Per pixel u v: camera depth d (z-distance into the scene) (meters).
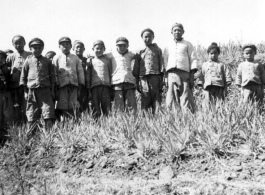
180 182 3.96
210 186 3.78
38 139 5.36
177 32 6.29
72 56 6.47
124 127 5.07
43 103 5.98
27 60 6.07
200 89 8.48
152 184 4.02
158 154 4.59
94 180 4.29
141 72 6.52
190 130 4.73
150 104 6.56
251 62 6.53
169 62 6.27
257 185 3.71
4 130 6.03
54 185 4.24
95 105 6.54
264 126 4.66
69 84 6.28
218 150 4.38
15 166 4.48
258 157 4.21
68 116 6.26
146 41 6.51
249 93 6.45
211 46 6.79
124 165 4.48
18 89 6.46
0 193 4.10
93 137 5.21
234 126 4.68
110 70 6.69
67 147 5.09
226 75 6.67
